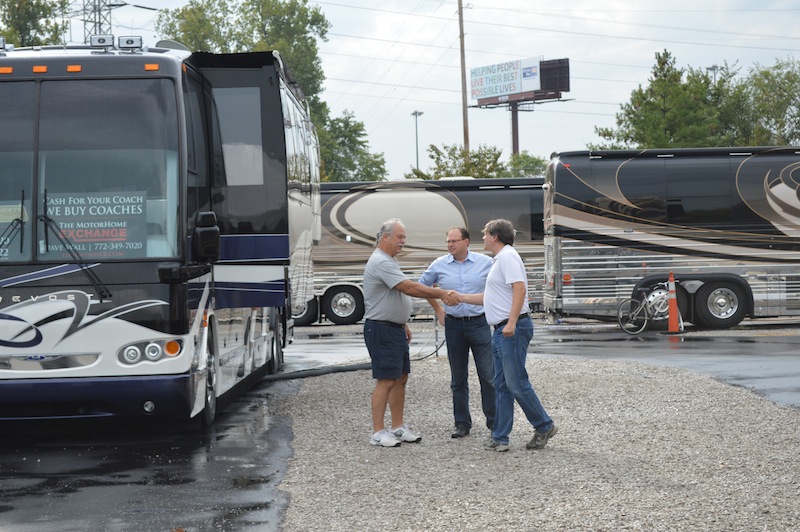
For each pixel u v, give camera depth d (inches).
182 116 407.2
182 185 401.7
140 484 341.1
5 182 399.5
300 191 582.9
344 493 321.7
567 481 330.6
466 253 417.7
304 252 616.7
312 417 473.7
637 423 434.9
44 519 295.4
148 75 409.1
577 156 950.4
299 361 728.3
